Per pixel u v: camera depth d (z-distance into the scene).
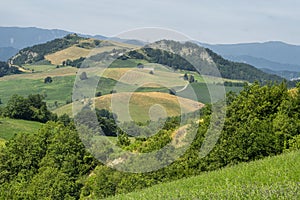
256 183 15.83
